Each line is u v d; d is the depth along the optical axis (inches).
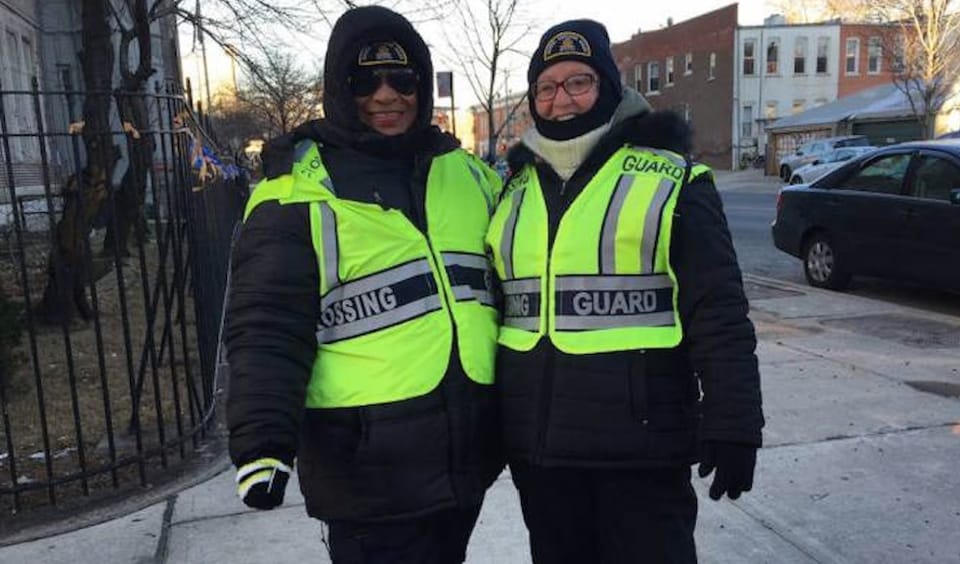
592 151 79.8
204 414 178.1
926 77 1042.7
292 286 71.2
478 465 78.9
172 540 127.4
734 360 73.8
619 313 77.5
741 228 591.8
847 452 156.3
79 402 200.8
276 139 77.5
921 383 198.1
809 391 193.6
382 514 74.0
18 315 202.5
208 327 210.1
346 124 76.3
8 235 330.3
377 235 74.4
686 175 77.5
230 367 69.8
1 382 140.6
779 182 1325.0
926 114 1054.4
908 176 295.4
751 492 140.6
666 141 80.0
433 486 74.4
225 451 166.6
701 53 1771.7
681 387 78.6
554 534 86.2
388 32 76.4
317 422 74.8
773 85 1689.2
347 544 75.5
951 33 1039.6
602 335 77.1
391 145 77.0
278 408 67.2
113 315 303.7
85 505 140.5
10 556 123.2
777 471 148.6
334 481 74.6
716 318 74.6
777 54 1676.9
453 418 75.4
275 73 502.6
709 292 75.0
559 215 79.4
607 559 83.0
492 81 707.4
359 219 73.7
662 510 80.0
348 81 76.0
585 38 79.5
